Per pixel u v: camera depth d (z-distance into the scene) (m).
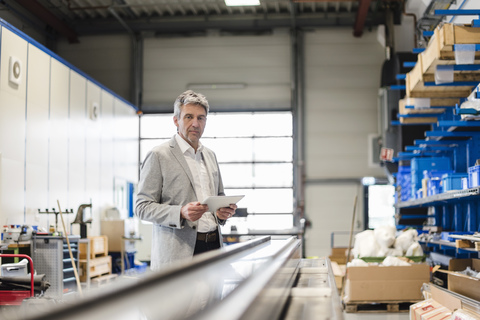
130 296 0.64
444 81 4.74
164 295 0.75
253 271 1.23
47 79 8.42
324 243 12.39
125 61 12.90
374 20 12.33
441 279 5.28
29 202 7.78
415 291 5.05
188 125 2.49
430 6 9.70
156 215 2.36
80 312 0.54
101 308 0.57
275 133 12.74
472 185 4.62
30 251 7.02
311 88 12.69
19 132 7.55
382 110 11.19
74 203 9.32
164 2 11.74
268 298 1.24
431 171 6.57
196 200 2.49
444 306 3.86
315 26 12.59
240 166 12.76
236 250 1.38
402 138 9.38
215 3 11.93
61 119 8.90
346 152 12.52
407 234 5.95
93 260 8.90
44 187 8.24
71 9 11.37
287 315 1.49
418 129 9.38
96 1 11.66
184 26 12.61
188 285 0.88
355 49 12.64
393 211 12.33
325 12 12.56
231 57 12.84
